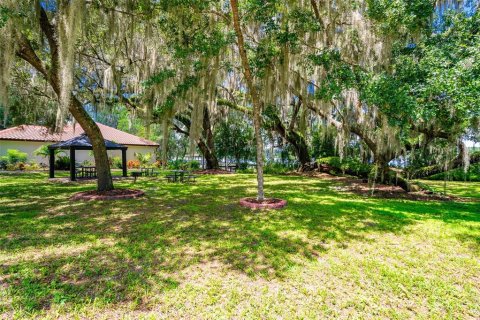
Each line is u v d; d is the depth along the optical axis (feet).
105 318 7.29
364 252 12.16
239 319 7.34
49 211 19.62
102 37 29.48
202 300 8.21
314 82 31.76
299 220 17.60
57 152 61.41
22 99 35.58
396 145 26.66
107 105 41.68
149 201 24.07
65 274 9.66
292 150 63.46
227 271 10.12
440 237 14.35
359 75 22.26
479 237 14.34
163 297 8.32
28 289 8.59
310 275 9.90
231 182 40.50
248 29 28.04
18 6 17.95
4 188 31.81
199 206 21.90
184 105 28.86
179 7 20.66
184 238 13.71
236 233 14.62
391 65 23.70
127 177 47.78
